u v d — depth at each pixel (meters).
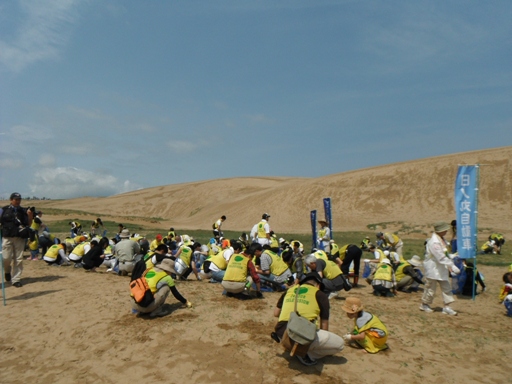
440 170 56.00
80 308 7.99
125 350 5.94
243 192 91.56
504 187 47.62
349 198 55.50
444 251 8.28
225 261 10.80
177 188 107.44
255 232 13.70
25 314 7.66
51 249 13.51
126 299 8.66
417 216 46.75
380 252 11.61
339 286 9.40
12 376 5.30
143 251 12.10
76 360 5.71
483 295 10.52
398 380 5.13
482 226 38.91
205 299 8.60
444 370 5.46
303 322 5.10
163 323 6.94
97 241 12.62
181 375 5.14
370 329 6.04
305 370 5.30
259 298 8.84
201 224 57.78
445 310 8.34
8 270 10.14
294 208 55.97
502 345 6.42
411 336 6.77
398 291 10.84
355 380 5.08
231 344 6.02
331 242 13.41
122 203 100.81
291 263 11.29
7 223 9.64
